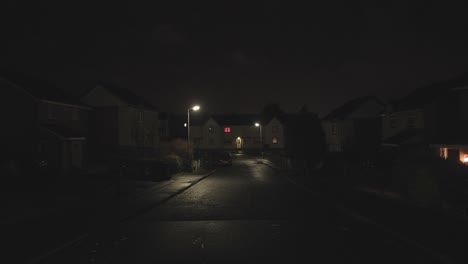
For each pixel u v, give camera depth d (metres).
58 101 33.84
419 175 14.13
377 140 45.84
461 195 11.91
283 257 7.53
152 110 52.22
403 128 36.97
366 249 8.12
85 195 17.55
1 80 30.77
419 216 11.46
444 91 30.89
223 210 13.59
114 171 25.59
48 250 8.16
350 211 12.62
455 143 24.69
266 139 86.06
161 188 20.70
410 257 7.50
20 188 19.42
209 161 40.53
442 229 9.63
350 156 33.31
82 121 39.59
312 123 29.59
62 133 31.52
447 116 29.50
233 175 30.91
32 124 30.94
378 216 11.53
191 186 22.48
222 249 8.19
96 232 10.07
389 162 25.27
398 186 16.55
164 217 12.36
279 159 48.34
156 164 24.84
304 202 15.48
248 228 10.41
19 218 11.99
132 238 9.36
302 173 30.45
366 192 17.81
